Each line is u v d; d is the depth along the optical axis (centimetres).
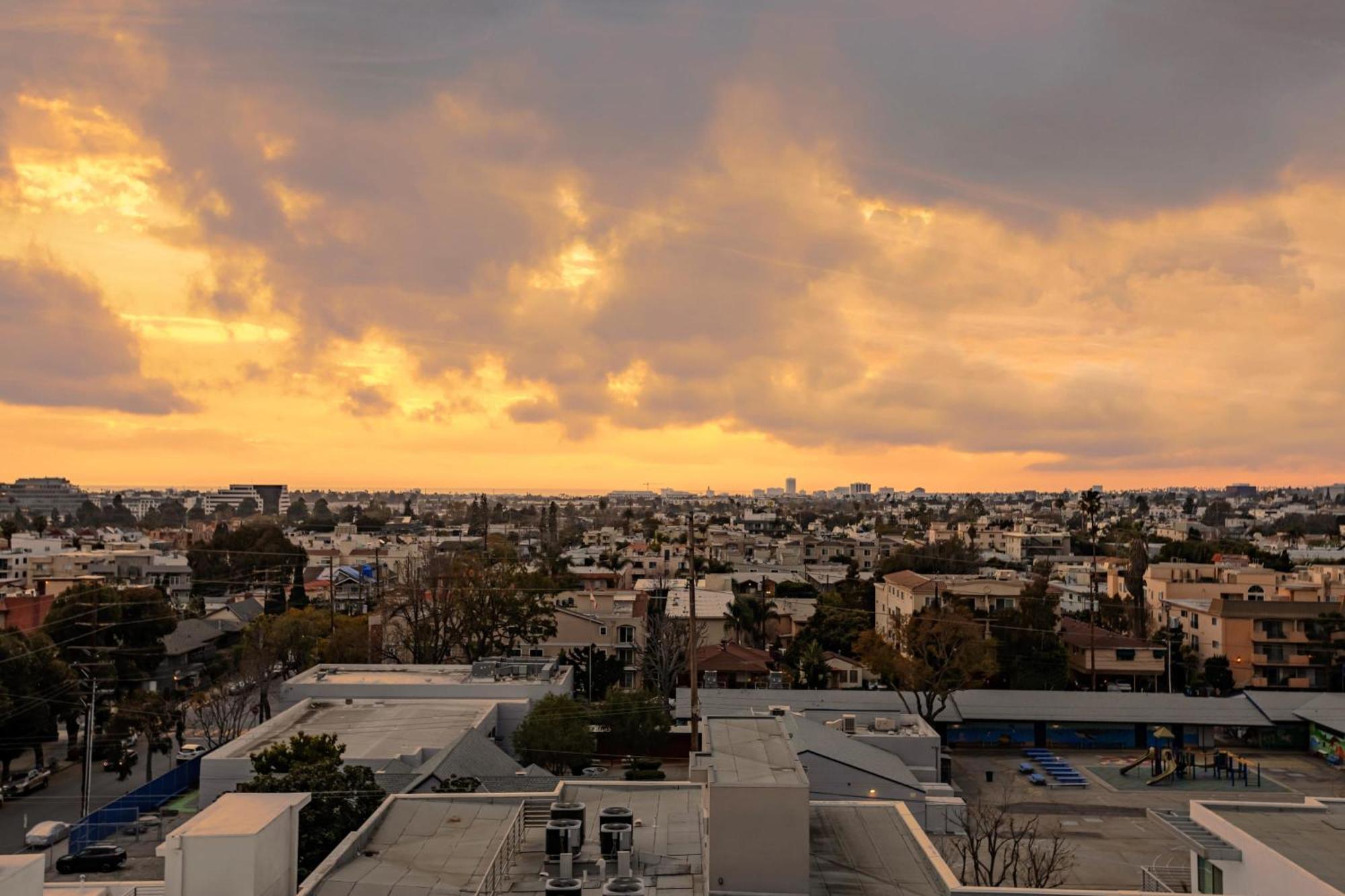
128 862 4575
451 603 8931
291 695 6712
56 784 6175
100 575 13200
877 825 2397
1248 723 6931
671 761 6391
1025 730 7044
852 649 8369
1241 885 2414
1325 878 2169
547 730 5972
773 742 2312
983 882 3816
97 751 6825
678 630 9069
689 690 7006
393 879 2166
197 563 15250
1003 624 8381
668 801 2631
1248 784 6056
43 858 1727
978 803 5494
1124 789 5912
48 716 6425
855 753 5141
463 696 6706
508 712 6425
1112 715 7006
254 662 8431
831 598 11844
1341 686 8738
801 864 1998
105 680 6962
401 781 4391
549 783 4394
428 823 2472
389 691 6712
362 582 13250
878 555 19850
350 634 8575
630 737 6322
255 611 11781
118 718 6525
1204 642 9419
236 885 1920
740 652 8938
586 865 2184
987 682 8094
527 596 9088
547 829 2211
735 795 2014
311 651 9150
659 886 2092
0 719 5931
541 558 16975
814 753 4759
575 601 10431
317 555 18238
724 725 2452
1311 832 2466
